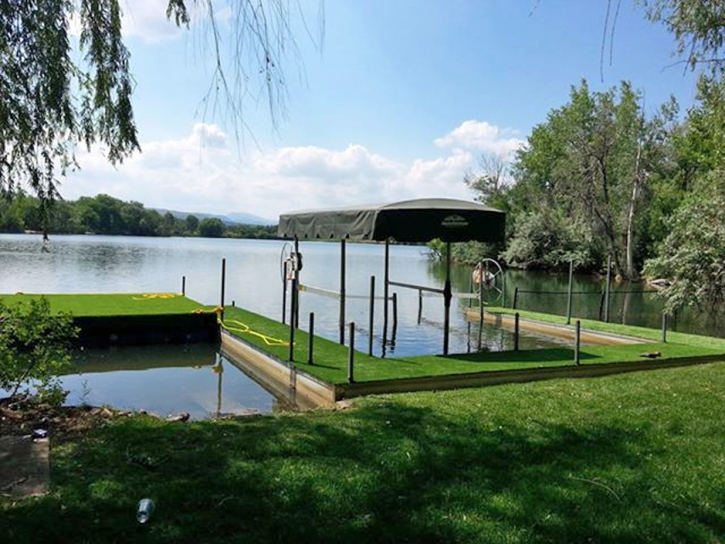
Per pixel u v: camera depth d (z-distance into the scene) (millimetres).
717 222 12453
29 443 4133
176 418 5398
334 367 7727
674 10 5477
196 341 12195
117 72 4461
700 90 6832
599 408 5461
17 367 5582
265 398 7957
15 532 2795
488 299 21281
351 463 3850
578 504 3365
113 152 4543
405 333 13828
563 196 33375
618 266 32844
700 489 3625
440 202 9156
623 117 31203
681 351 9453
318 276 29906
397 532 2996
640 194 31609
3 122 4023
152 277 24812
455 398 5898
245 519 3049
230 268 31578
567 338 13352
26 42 3992
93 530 2865
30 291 18438
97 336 11445
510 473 3811
